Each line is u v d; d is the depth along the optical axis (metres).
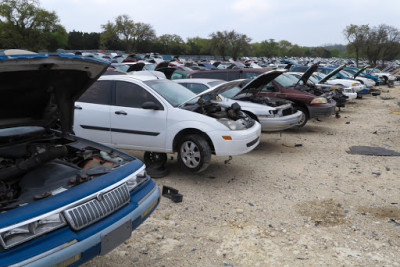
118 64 16.19
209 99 7.09
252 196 5.01
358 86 16.69
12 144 3.36
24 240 2.17
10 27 54.22
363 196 5.05
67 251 2.30
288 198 4.96
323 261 3.37
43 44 58.12
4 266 2.03
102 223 2.58
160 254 3.47
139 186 3.14
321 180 5.76
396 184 5.56
